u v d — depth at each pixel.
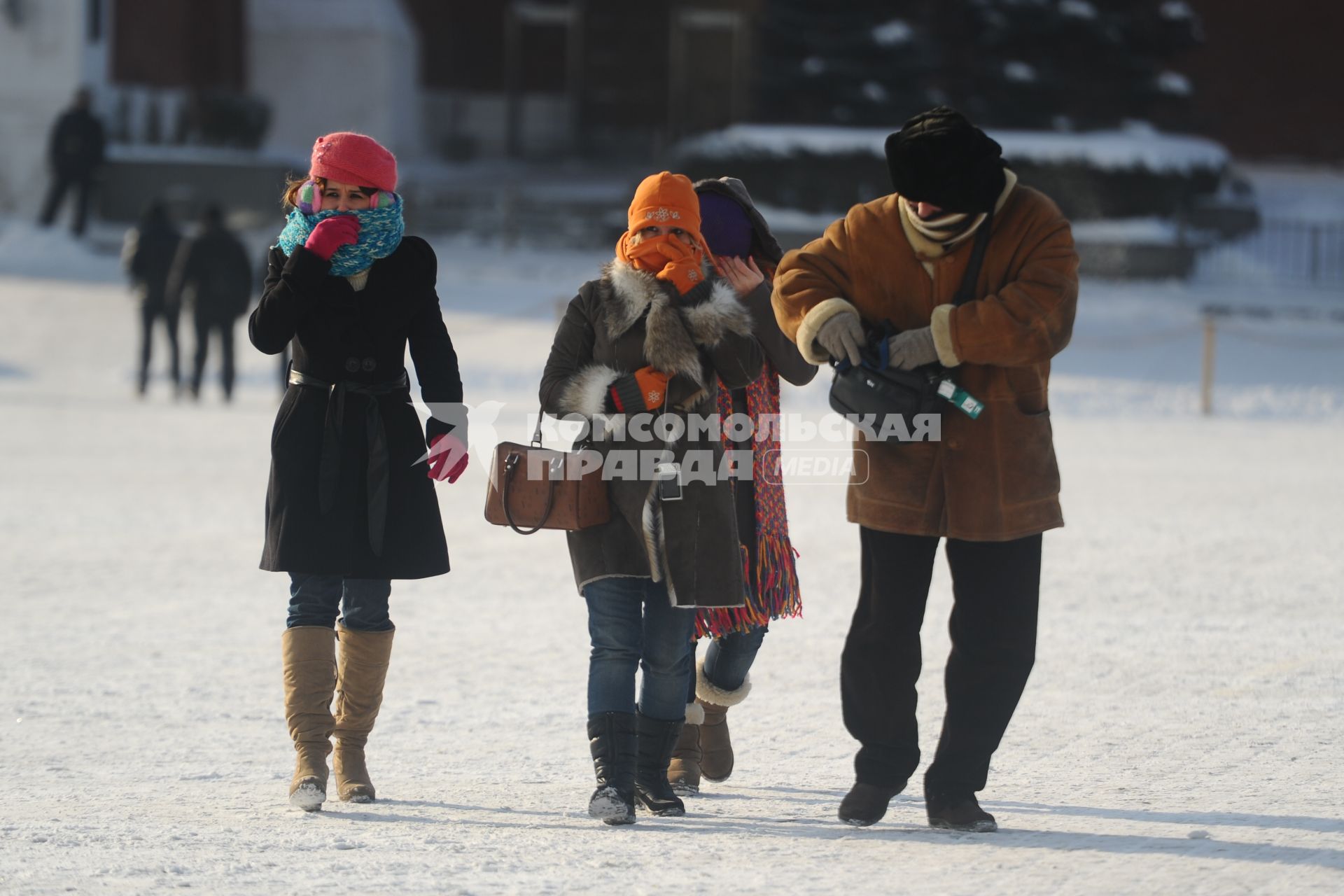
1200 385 87.50
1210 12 164.12
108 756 23.05
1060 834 17.70
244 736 24.33
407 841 17.48
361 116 154.75
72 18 122.25
